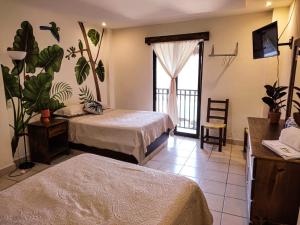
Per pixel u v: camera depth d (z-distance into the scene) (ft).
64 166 5.97
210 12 11.86
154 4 10.39
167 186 4.94
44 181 5.16
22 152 10.94
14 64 10.26
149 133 10.88
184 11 11.57
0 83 9.23
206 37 13.19
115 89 17.24
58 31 12.41
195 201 5.05
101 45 15.89
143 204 4.26
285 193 5.76
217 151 12.66
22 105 10.76
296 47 8.20
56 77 12.55
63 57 12.90
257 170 5.81
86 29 14.42
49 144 11.16
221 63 13.34
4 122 9.50
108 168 5.87
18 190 4.80
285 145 6.12
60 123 11.16
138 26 15.33
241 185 9.00
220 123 13.47
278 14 11.19
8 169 9.78
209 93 13.98
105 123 10.99
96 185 4.99
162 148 13.10
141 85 16.16
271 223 6.03
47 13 11.66
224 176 9.77
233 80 13.24
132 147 9.96
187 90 15.65
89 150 11.36
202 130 12.91
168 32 14.48
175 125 15.20
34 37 11.09
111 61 16.65
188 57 14.17
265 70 12.30
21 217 3.93
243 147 13.24
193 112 15.93
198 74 14.32
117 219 3.83
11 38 10.05
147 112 13.83
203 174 9.96
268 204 5.94
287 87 8.82
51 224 3.74
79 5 10.61
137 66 16.01
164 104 16.29
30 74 11.06
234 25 12.66
